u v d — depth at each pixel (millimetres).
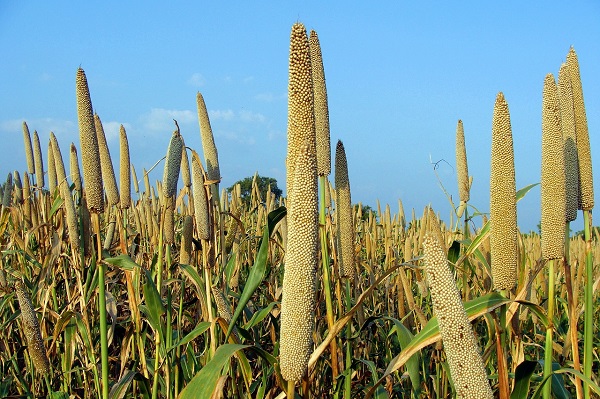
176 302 1635
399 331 1106
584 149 1047
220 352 912
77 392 1497
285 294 852
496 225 975
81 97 1222
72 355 1372
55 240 1578
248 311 1414
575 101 1055
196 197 1252
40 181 2227
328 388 1375
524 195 1203
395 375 1465
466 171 1656
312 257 844
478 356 762
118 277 1727
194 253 1551
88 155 1208
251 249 2207
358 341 1455
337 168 1229
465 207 1652
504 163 972
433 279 765
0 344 1559
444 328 764
